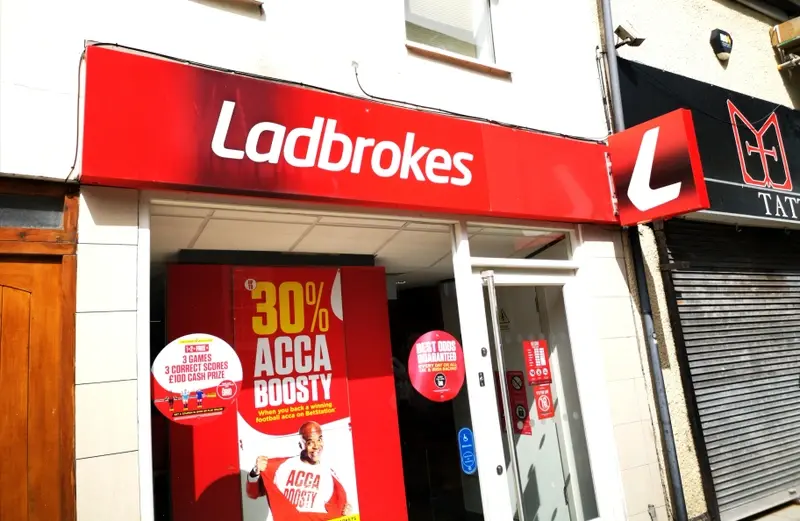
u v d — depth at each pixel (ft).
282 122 10.32
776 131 20.04
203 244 12.55
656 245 16.48
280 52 11.35
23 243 8.31
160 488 12.18
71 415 8.17
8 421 7.94
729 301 18.01
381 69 12.68
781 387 18.42
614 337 14.79
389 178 11.55
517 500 12.65
